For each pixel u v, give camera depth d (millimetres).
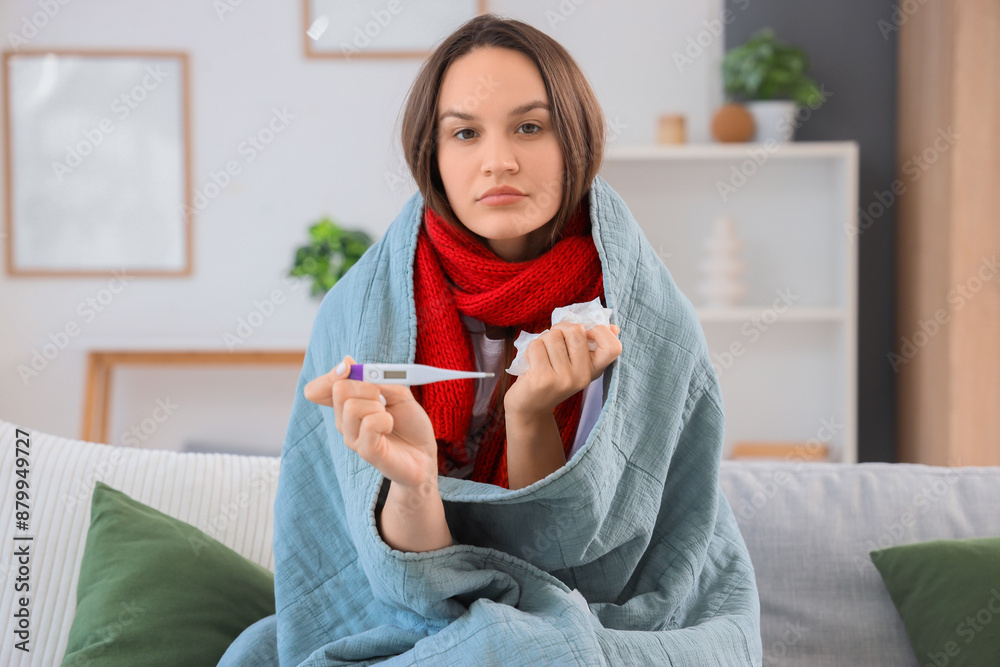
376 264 1174
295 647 1138
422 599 959
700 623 1114
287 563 1170
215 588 1354
